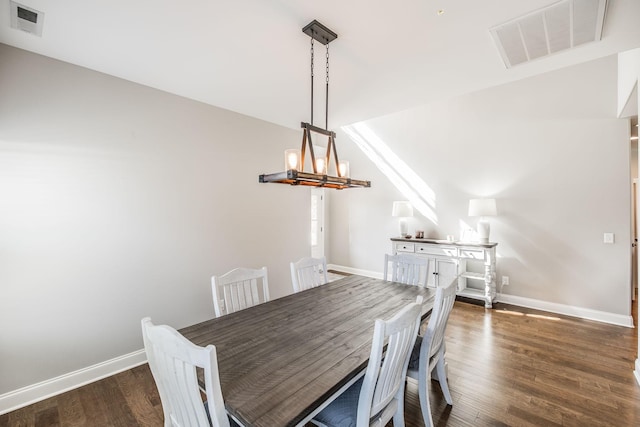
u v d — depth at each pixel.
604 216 3.49
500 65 2.22
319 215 6.29
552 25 1.72
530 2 1.54
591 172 3.56
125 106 2.52
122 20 1.70
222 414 0.98
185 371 1.02
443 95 2.83
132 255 2.58
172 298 2.85
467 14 1.63
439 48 1.98
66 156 2.22
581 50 2.00
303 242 4.27
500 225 4.20
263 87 2.66
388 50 2.01
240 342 1.52
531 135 3.94
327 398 1.10
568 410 1.99
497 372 2.45
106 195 2.42
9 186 2.00
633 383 2.27
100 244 2.40
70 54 2.10
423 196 4.98
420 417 1.96
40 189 2.12
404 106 3.13
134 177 2.58
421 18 1.67
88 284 2.34
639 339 2.31
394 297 2.28
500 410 2.00
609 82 3.42
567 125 3.69
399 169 5.27
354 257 6.04
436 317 1.71
